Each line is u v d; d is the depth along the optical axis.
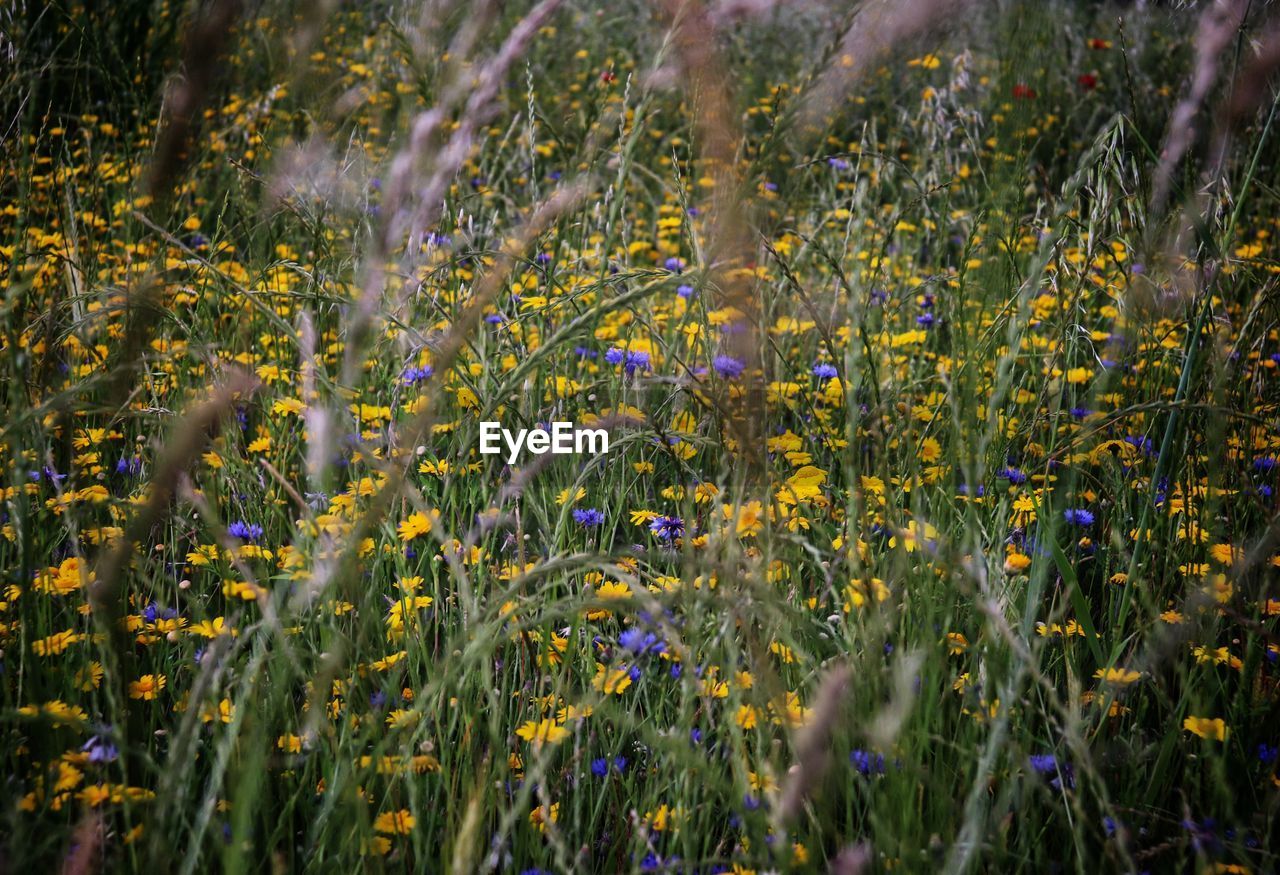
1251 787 2.35
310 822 2.30
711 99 2.14
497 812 2.31
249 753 2.18
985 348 2.56
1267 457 2.74
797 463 2.73
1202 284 2.69
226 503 2.71
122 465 2.76
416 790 2.23
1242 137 3.17
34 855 2.11
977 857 2.18
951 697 2.36
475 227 3.45
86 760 2.21
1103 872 2.24
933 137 4.15
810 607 2.44
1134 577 2.48
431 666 2.40
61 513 2.54
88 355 2.88
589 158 2.89
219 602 2.62
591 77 6.39
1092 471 2.92
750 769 2.28
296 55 2.48
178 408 2.68
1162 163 2.68
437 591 2.48
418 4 2.54
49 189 3.38
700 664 2.29
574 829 2.29
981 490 2.59
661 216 4.41
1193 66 4.53
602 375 3.13
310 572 2.30
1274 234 3.64
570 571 2.45
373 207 2.99
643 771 2.41
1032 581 2.39
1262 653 2.47
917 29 2.15
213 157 3.79
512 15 6.04
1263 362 2.99
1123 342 2.89
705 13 2.13
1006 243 2.62
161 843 2.10
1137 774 2.34
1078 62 5.95
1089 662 2.55
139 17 4.80
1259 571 2.60
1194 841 2.17
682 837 2.23
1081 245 2.79
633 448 2.83
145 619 2.46
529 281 3.46
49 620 2.40
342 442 2.61
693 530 2.56
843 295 3.11
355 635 2.43
